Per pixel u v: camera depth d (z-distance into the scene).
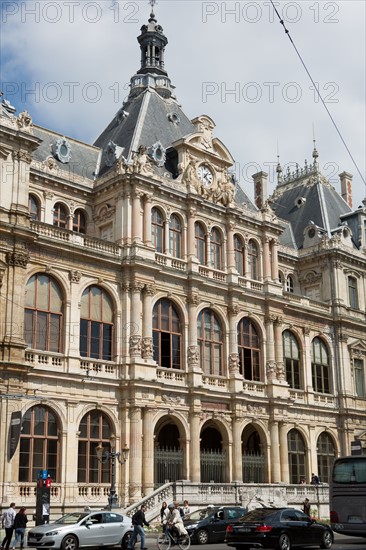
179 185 57.44
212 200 59.50
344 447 66.88
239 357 58.56
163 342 53.66
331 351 69.00
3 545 34.59
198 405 53.78
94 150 60.31
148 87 64.75
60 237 49.28
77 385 47.97
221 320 58.00
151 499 46.00
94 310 50.59
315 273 71.94
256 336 60.75
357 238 75.00
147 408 50.28
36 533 32.75
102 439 48.88
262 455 58.72
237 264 60.62
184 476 52.19
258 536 31.16
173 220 56.72
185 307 55.44
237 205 62.28
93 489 47.28
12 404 43.59
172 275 54.56
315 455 63.94
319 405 65.56
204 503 48.84
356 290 73.00
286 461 59.56
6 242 45.34
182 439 52.97
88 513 34.66
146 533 43.19
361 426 69.00
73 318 48.81
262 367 60.25
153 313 53.47
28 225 46.81
